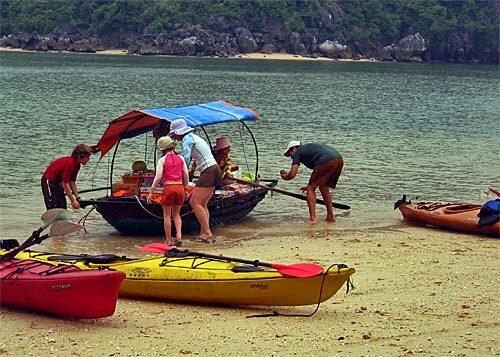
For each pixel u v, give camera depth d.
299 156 16.22
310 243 14.47
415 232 15.69
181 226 14.55
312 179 16.34
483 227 15.34
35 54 130.75
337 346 9.07
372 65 132.62
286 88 64.44
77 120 35.66
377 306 10.56
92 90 55.09
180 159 13.82
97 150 15.87
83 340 9.12
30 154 25.38
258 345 9.05
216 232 15.34
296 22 146.25
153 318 9.91
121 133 16.14
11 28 144.50
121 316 9.98
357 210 17.97
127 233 15.04
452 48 157.12
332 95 58.03
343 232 15.59
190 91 57.88
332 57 148.12
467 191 20.84
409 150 28.86
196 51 141.88
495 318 10.18
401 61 154.75
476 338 9.42
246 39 143.75
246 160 24.97
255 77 80.62
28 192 19.00
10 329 9.41
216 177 14.26
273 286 10.00
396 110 46.91
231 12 144.62
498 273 12.43
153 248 11.00
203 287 10.29
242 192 16.22
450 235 15.44
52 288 9.62
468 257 13.50
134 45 143.50
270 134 32.66
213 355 8.75
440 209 16.31
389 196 19.80
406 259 13.24
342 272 9.84
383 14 155.12
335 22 151.12
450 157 27.25
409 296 11.05
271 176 22.19
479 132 36.38
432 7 158.50
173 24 143.50
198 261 10.70
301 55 146.38
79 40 143.25
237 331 9.49
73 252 13.62
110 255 11.02
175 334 9.37
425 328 9.73
